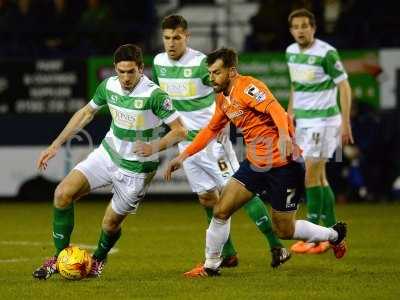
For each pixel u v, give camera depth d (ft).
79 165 105.60
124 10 228.63
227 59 103.19
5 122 206.59
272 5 216.74
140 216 182.29
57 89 205.87
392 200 203.00
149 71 205.46
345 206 195.11
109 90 105.40
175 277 107.24
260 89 103.09
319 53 134.92
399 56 202.69
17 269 115.55
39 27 223.92
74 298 92.99
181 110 120.47
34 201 209.56
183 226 165.07
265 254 128.16
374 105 203.00
